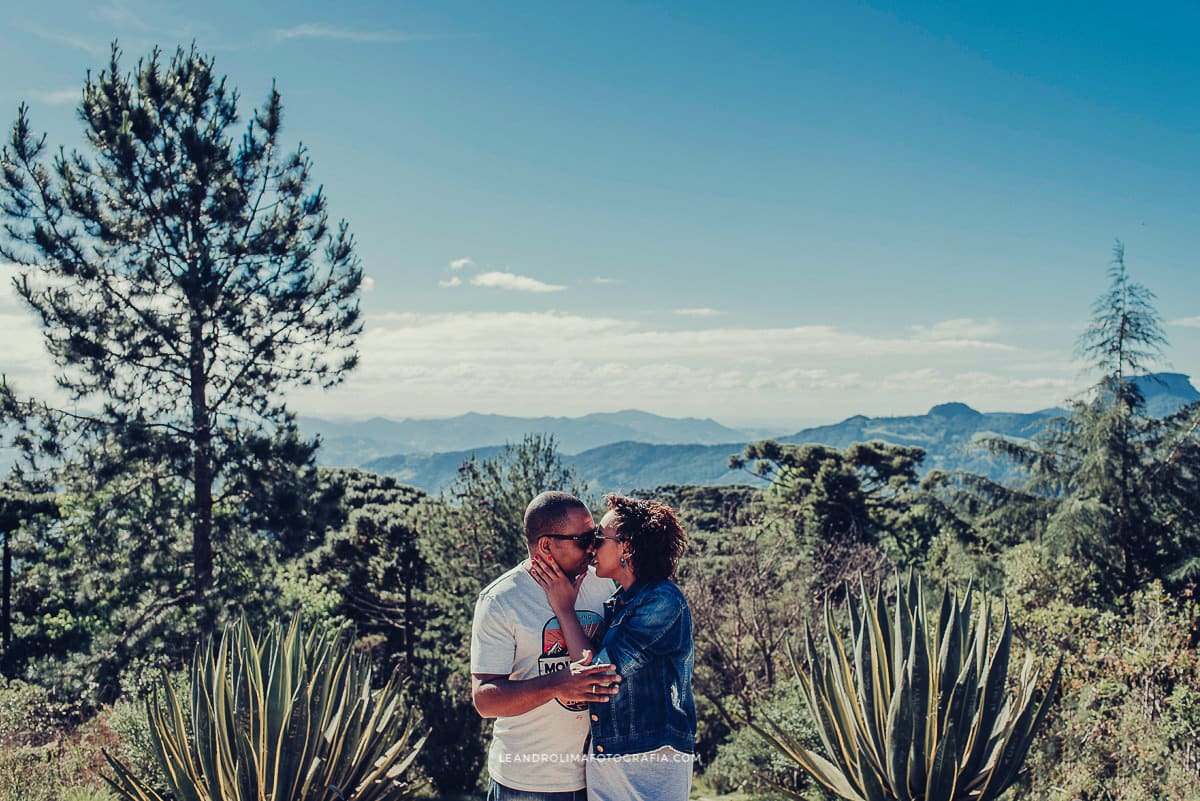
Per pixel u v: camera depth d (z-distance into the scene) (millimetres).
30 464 14922
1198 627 10461
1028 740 4996
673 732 2703
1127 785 7312
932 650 5410
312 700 5227
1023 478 19109
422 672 15734
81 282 15430
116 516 16266
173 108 16078
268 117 16953
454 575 15922
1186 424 16219
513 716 2643
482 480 15656
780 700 12219
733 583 15328
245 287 16641
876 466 31969
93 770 7949
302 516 16141
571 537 2727
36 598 18453
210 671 5488
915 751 5094
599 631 2812
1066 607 10984
